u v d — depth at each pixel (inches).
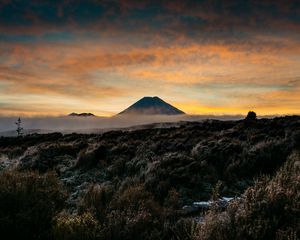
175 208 308.2
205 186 388.8
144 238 235.1
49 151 678.5
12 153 954.7
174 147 637.3
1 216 221.1
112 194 346.0
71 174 533.3
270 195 242.2
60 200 270.1
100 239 231.3
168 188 368.8
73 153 703.7
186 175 398.0
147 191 342.0
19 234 218.8
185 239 225.6
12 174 282.8
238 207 243.9
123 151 621.0
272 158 466.9
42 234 226.2
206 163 456.4
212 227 214.5
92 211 283.9
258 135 682.8
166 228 246.1
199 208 306.2
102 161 559.8
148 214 259.0
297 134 583.5
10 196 235.6
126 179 415.8
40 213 233.0
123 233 236.1
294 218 220.4
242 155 487.2
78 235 225.5
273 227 214.4
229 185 404.8
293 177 289.0
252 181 414.0
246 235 210.1
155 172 417.4
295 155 431.8
